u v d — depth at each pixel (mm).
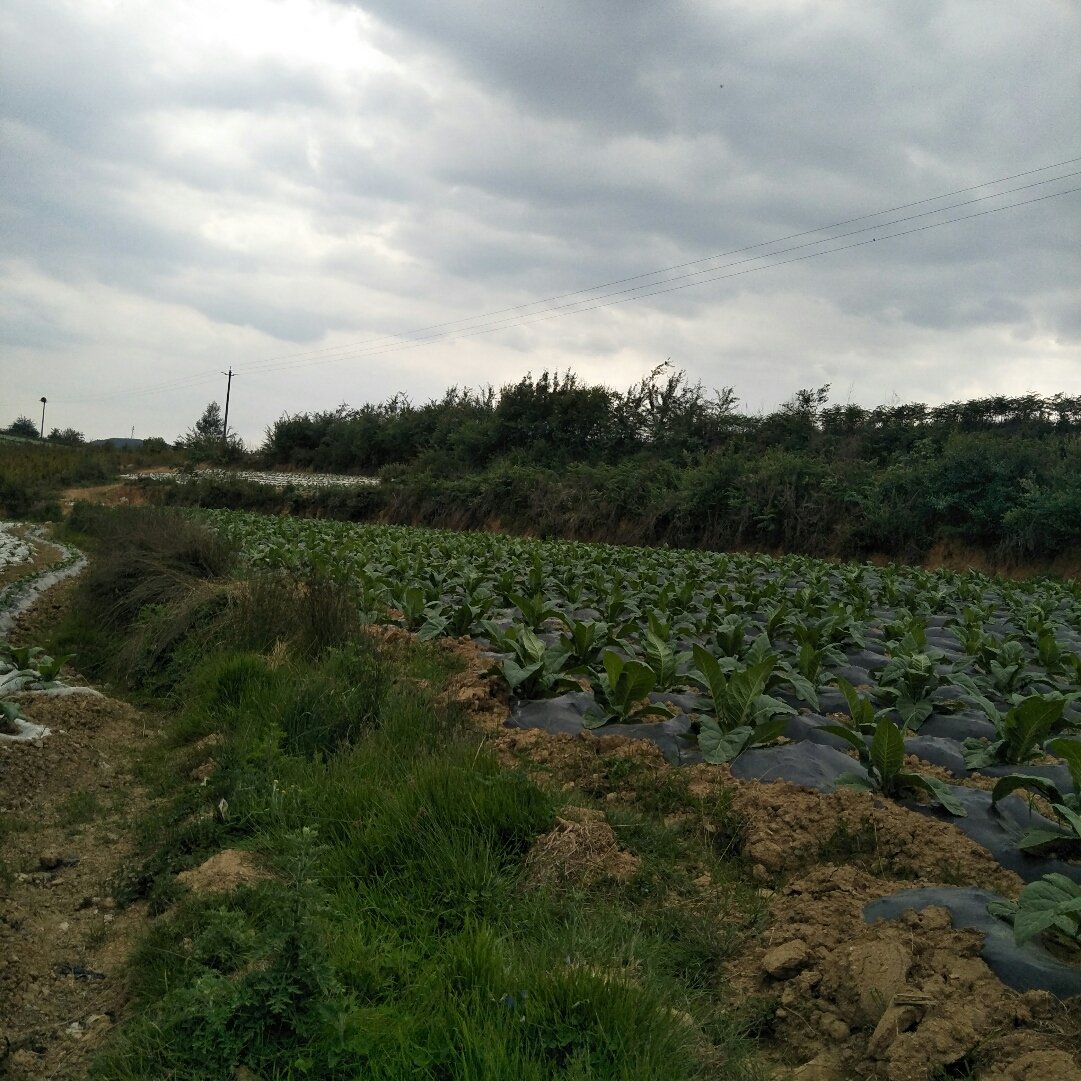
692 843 5109
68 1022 3713
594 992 3332
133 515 19703
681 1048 3199
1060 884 3557
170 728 7832
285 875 4590
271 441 62562
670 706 7535
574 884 4469
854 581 16234
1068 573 23844
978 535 26047
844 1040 3359
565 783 5965
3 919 4418
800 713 7691
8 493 38219
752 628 11383
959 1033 3145
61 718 7637
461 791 5000
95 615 12492
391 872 4484
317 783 5703
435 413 54188
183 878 4707
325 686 7270
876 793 5508
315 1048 3105
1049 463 26094
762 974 3799
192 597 10633
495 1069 2943
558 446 41938
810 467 30031
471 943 3717
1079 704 8508
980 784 6020
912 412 36156
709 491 31203
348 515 41875
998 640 10914
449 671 8906
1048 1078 2840
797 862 4832
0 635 12367
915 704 7324
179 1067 3111
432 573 14203
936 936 3758
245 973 3525
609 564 19094
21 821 5676
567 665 8609
